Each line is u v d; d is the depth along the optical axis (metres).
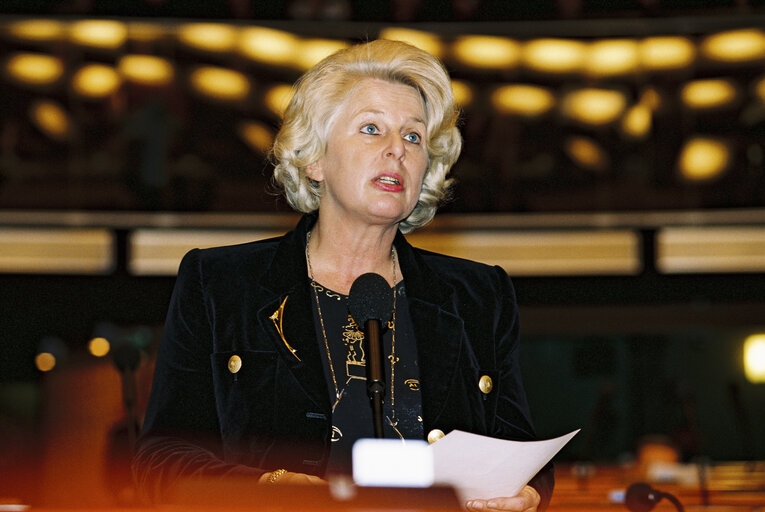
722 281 22.03
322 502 3.50
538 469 4.16
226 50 20.62
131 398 7.66
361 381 5.03
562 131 21.50
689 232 22.22
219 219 20.88
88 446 19.53
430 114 5.27
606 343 25.11
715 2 20.72
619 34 21.14
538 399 25.12
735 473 15.54
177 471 4.25
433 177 5.49
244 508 3.54
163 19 20.09
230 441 4.82
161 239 21.42
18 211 20.23
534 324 22.28
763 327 22.61
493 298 5.47
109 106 20.44
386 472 3.80
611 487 13.75
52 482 19.33
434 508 3.55
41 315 20.86
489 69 21.30
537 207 21.58
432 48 21.08
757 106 21.02
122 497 13.04
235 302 5.09
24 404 21.45
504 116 21.39
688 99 21.25
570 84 21.38
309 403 4.88
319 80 5.20
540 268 22.19
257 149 20.84
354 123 5.07
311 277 5.31
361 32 20.56
